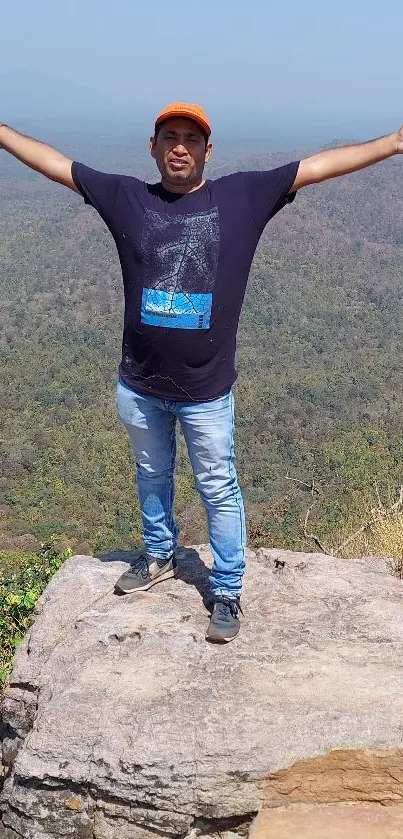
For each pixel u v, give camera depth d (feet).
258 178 8.14
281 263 457.27
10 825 8.00
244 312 370.53
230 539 9.23
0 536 110.01
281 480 120.67
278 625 9.59
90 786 7.75
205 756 7.64
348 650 9.08
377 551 15.34
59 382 240.73
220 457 8.82
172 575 10.56
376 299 402.31
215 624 9.17
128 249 8.22
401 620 9.72
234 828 7.80
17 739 9.05
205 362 8.36
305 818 7.70
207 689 8.38
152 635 9.27
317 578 10.84
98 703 8.20
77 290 413.80
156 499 9.85
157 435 9.27
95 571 10.97
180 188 8.09
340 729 7.85
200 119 7.69
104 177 8.41
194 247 7.95
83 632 9.41
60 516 121.39
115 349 284.61
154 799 7.61
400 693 8.33
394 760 7.77
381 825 7.66
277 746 7.72
